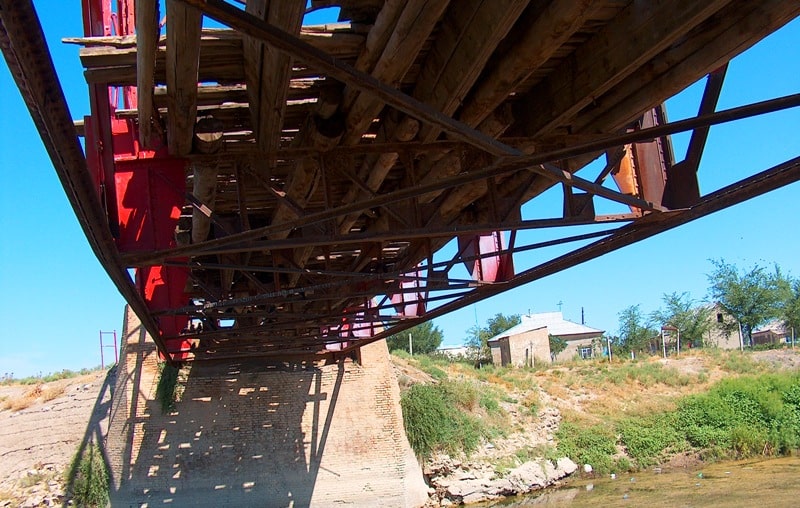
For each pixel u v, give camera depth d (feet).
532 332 201.87
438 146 29.04
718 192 27.45
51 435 87.51
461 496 89.40
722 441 110.73
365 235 28.07
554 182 31.73
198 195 30.60
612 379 130.41
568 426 110.42
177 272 41.55
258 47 20.85
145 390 79.41
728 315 220.64
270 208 42.98
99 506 77.71
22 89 13.91
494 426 103.04
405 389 98.48
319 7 21.95
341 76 17.02
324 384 83.20
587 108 28.25
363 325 77.46
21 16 11.19
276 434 80.38
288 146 33.37
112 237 25.66
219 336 55.88
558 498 88.22
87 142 26.43
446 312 49.57
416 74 26.40
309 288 41.83
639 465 105.91
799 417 115.65
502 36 19.71
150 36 18.15
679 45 22.29
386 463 82.07
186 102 23.03
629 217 30.35
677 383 132.46
